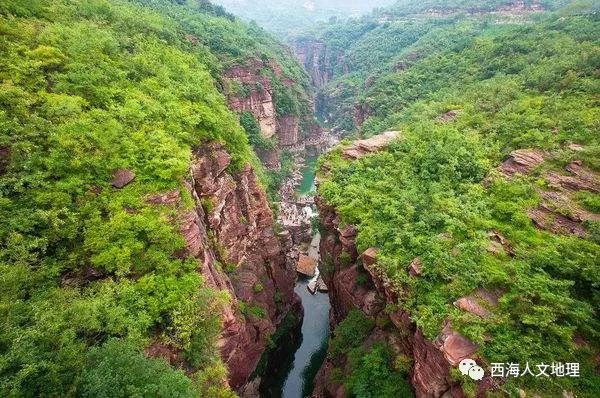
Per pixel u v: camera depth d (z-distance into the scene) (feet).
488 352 51.01
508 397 47.16
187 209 69.62
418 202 82.28
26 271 51.01
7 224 54.13
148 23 142.82
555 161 79.20
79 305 50.93
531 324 51.85
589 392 46.21
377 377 68.69
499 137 97.25
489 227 69.51
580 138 82.84
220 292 70.13
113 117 74.02
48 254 57.62
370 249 77.97
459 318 54.95
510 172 82.48
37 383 40.29
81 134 65.92
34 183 58.49
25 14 85.61
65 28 86.43
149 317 57.41
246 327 86.48
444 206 77.05
